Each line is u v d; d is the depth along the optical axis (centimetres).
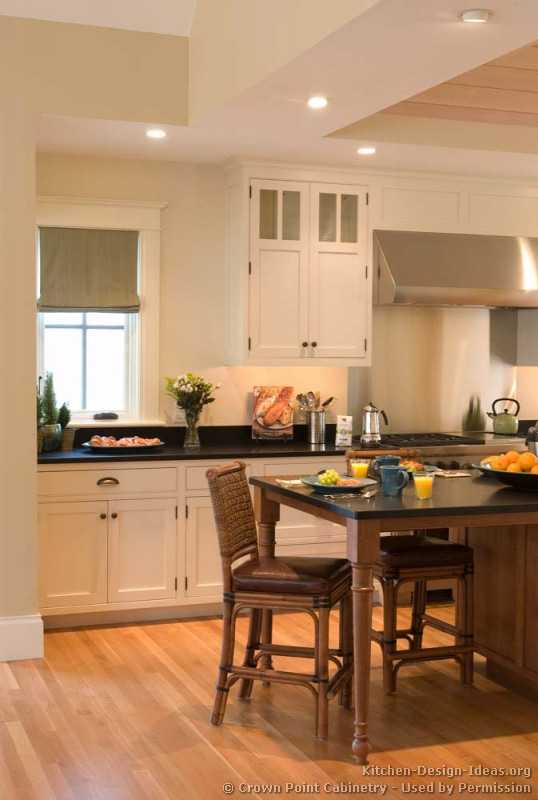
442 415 628
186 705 396
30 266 452
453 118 514
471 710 396
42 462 494
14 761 341
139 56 465
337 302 568
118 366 570
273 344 555
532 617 402
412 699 409
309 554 546
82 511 502
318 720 363
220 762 341
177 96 471
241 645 479
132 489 510
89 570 506
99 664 448
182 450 541
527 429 652
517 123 527
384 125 503
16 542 455
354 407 608
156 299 564
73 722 377
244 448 556
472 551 420
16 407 453
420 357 620
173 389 555
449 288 569
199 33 457
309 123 460
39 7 445
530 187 607
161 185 564
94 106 459
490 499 370
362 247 571
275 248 552
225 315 580
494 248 596
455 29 328
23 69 448
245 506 397
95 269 552
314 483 384
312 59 362
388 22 321
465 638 421
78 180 546
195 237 573
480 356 636
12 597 455
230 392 584
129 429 561
